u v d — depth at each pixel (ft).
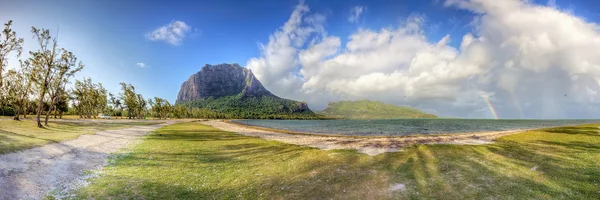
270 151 69.26
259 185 39.86
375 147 73.26
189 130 150.30
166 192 36.32
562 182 37.78
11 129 97.71
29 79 137.18
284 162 55.06
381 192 35.91
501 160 52.34
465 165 48.67
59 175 41.52
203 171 48.14
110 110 382.01
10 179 36.68
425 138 99.50
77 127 136.98
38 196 32.73
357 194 35.47
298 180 41.98
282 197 34.83
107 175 43.57
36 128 112.47
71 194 34.06
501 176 41.29
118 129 138.72
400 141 88.58
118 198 33.22
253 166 52.19
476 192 34.83
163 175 44.73
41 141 69.62
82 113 335.26
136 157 59.36
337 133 158.51
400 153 62.23
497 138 91.91
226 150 71.77
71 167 46.78
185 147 76.23
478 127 232.94
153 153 65.05
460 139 92.38
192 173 46.52
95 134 102.89
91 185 37.88
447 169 46.09
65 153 57.26
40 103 123.95
